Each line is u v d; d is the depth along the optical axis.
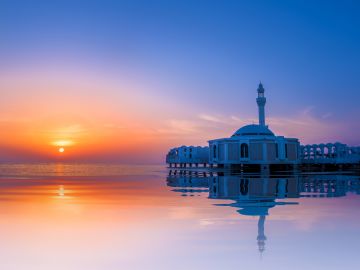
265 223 24.25
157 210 30.33
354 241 19.45
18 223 24.84
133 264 16.00
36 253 17.69
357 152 137.62
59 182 69.31
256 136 125.56
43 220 25.92
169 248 18.36
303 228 22.64
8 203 35.38
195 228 22.80
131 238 20.39
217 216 27.08
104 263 16.16
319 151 139.25
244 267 15.48
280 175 95.12
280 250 17.83
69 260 16.59
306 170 133.38
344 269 15.20
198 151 183.88
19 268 15.59
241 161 124.31
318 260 16.31
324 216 26.92
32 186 58.19
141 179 80.75
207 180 75.44
